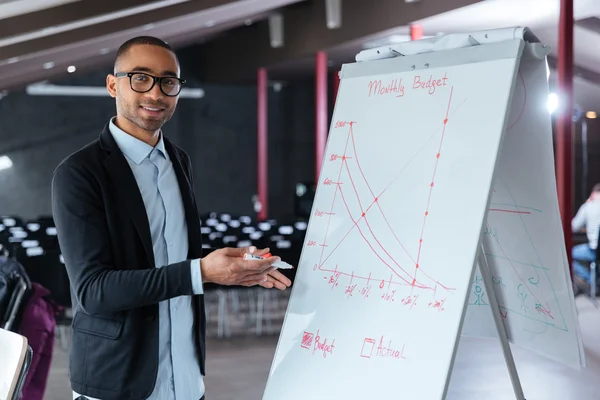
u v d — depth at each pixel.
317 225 2.56
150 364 2.26
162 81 2.30
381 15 11.77
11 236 10.23
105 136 2.34
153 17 10.30
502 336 2.61
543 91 2.26
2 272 3.65
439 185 2.22
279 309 9.85
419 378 2.09
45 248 8.98
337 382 2.29
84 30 10.34
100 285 2.12
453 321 2.06
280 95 20.47
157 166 2.40
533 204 2.47
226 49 18.53
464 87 2.25
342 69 2.72
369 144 2.48
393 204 2.34
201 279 2.14
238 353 7.17
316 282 2.48
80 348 2.29
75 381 2.29
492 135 2.13
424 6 10.55
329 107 20.22
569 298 2.53
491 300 2.57
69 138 18.78
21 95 18.34
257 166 20.47
